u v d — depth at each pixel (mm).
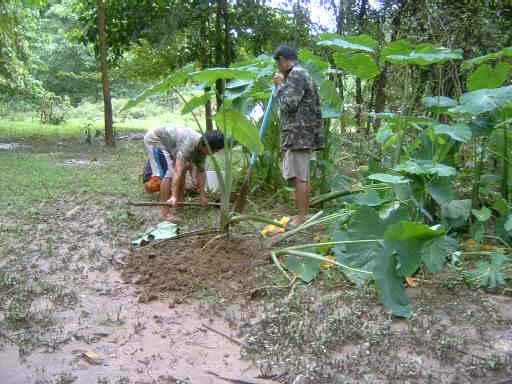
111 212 5664
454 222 4496
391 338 2924
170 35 11367
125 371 2656
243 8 11297
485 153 5012
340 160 7074
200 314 3297
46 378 2580
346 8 8398
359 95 8727
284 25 10883
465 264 4035
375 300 3410
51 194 6488
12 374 2609
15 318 3135
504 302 3439
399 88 7289
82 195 6496
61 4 27688
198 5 11406
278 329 3006
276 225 4473
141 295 3527
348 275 3648
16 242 4602
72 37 15242
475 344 2896
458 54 4219
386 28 8398
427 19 6789
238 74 3797
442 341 2854
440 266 3559
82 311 3299
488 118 4566
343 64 5062
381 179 3744
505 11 7594
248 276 3818
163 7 12539
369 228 3553
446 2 7125
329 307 3309
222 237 4348
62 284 3729
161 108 24219
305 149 4879
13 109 23297
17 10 14531
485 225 4965
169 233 4535
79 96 28047
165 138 5336
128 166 8781
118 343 2938
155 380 2574
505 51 4289
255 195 6289
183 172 5445
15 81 18297
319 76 5660
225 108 4152
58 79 27750
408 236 3195
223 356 2814
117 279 3850
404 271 3211
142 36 12922
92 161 9445
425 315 3227
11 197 6270
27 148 11359
